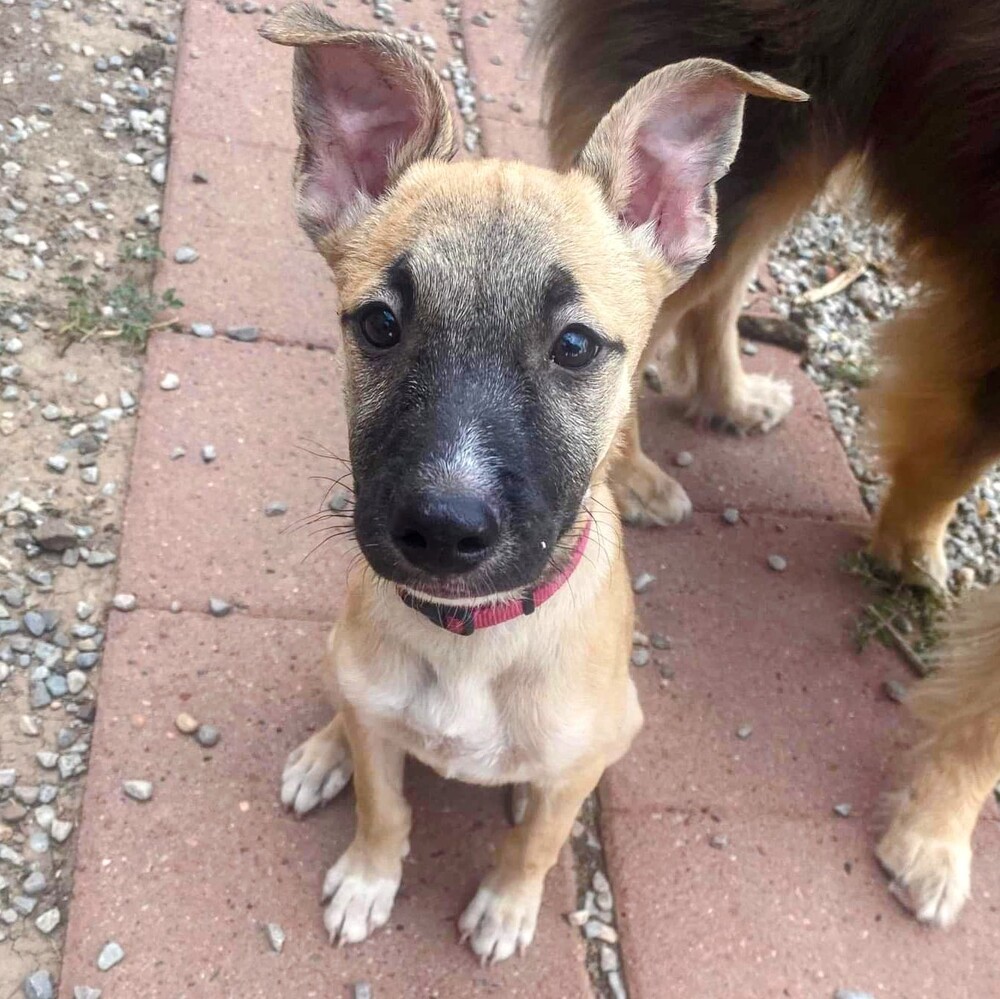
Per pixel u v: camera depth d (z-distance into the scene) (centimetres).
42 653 63
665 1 62
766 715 69
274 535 71
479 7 124
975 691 62
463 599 41
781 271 105
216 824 58
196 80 103
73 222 87
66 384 76
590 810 63
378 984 54
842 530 82
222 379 79
